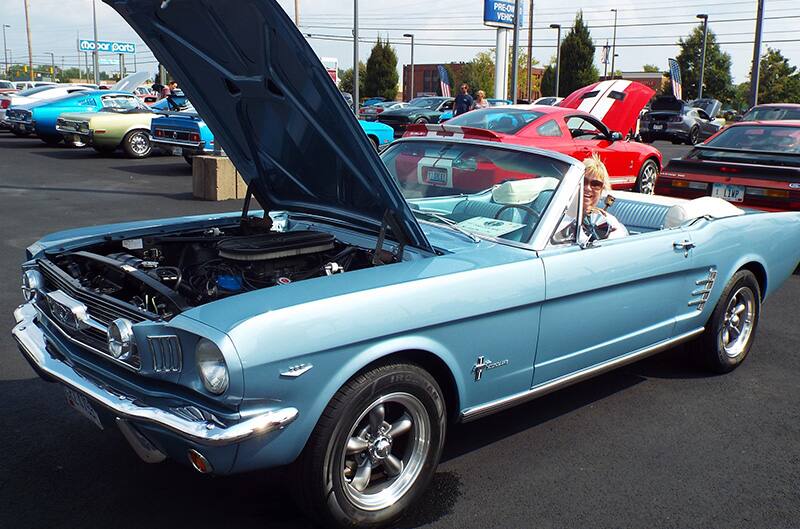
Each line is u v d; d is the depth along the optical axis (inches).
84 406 117.1
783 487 134.3
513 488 130.4
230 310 100.3
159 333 100.0
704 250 167.8
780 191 291.0
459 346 120.3
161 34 131.0
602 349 149.3
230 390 94.7
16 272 266.1
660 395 176.2
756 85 1043.9
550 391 141.9
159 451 107.8
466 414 126.6
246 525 116.0
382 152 179.3
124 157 684.7
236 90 134.7
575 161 142.2
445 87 1219.9
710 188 310.0
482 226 144.8
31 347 122.4
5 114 821.9
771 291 199.8
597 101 482.3
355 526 111.7
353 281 111.7
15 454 137.1
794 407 171.2
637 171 467.5
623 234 170.2
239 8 109.3
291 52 111.1
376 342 108.3
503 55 1020.5
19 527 113.7
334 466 106.7
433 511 122.3
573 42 2380.7
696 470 139.6
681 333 172.6
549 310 133.9
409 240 131.4
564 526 119.1
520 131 387.5
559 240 137.4
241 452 97.9
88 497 123.0
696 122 1051.3
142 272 117.8
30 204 414.3
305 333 99.7
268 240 131.3
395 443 122.4
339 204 147.0
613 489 131.3
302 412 101.7
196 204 430.3
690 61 2586.1
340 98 113.6
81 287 118.6
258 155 151.5
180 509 120.1
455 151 160.9
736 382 186.1
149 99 1032.2
